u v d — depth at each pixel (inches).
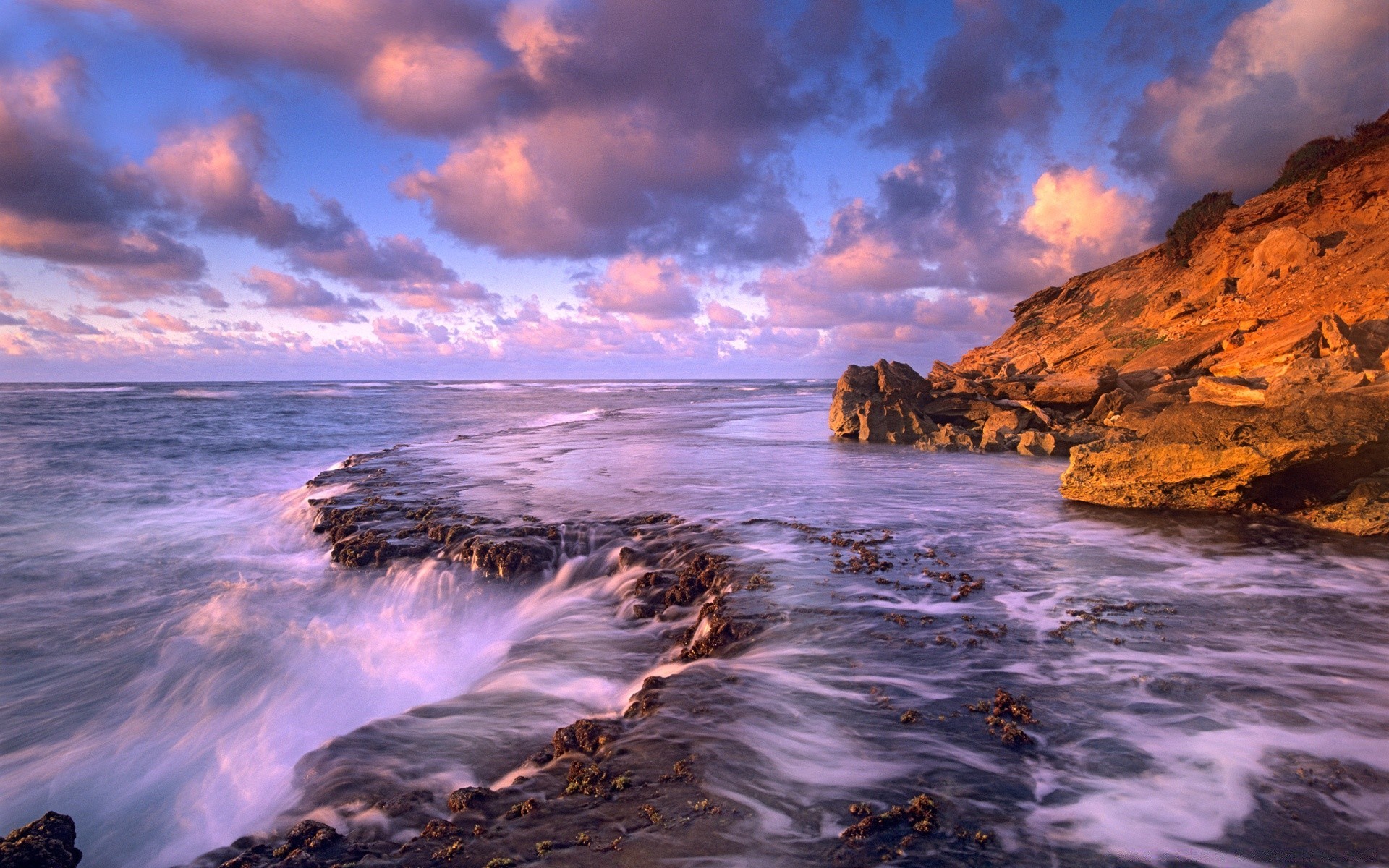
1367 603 302.2
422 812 169.6
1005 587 326.6
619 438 1117.1
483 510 545.3
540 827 150.0
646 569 403.9
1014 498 563.5
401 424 1547.7
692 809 153.7
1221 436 474.0
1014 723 195.3
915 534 435.2
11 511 679.7
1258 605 299.7
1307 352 839.1
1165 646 253.9
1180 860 135.5
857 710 204.5
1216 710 202.1
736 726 194.2
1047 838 142.3
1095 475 531.8
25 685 311.0
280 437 1304.1
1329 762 172.9
